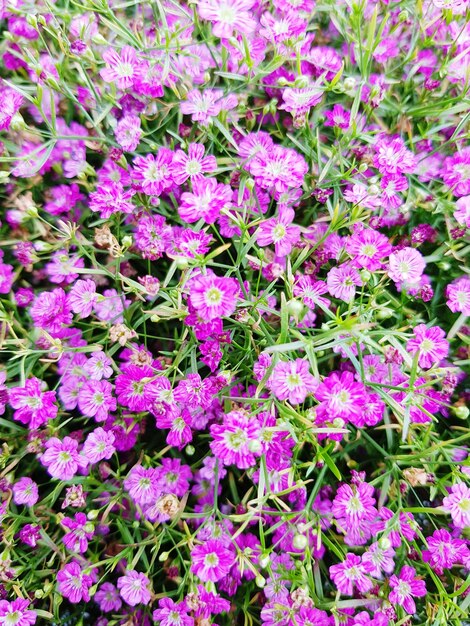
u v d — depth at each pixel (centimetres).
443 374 13
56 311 13
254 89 15
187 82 15
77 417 15
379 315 12
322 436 12
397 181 14
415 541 14
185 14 14
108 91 15
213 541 12
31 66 13
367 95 15
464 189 14
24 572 14
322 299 13
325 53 15
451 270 15
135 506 13
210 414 14
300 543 10
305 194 14
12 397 12
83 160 15
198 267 12
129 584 12
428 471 13
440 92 15
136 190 14
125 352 14
